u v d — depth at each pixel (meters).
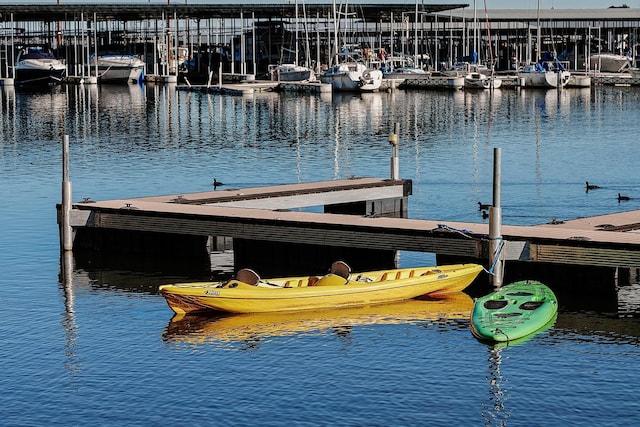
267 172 69.62
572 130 96.81
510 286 37.28
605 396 28.58
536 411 27.62
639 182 64.56
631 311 36.12
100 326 34.88
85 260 43.91
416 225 40.75
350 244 40.50
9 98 149.25
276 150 82.25
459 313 36.38
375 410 27.69
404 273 38.53
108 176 68.00
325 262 42.31
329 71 165.38
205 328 34.72
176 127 103.12
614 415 27.36
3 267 42.62
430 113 119.25
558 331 34.00
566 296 38.03
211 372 30.53
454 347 32.56
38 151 82.19
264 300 36.06
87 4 192.25
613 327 34.34
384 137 92.12
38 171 70.25
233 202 48.06
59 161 75.69
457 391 28.95
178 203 46.78
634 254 36.00
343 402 28.22
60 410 27.84
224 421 27.08
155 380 29.95
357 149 82.75
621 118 109.06
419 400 28.36
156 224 43.62
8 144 87.62
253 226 41.91
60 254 44.91
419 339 33.44
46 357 31.83
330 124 105.88
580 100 138.50
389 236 39.88
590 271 38.31
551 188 62.44
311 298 36.44
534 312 34.78
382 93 160.75
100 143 88.06
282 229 41.50
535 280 38.84
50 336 33.81
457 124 104.50
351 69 166.12
